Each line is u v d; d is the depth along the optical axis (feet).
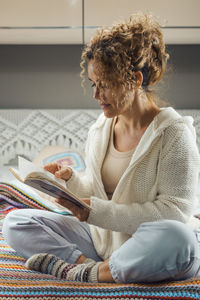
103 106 3.51
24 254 3.81
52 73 8.98
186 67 8.85
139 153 3.51
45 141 8.67
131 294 3.09
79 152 7.86
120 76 3.28
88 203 3.55
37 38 8.16
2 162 8.70
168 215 3.32
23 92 9.06
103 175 3.89
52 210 5.27
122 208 3.44
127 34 3.33
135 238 3.21
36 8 7.20
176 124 3.47
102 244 3.87
